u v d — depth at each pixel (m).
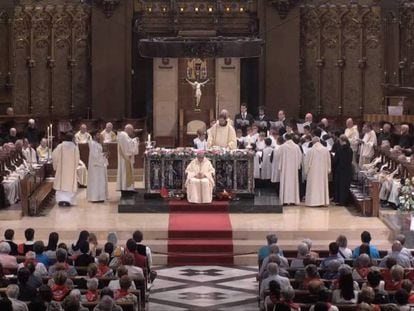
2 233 28.19
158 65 43.38
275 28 43.84
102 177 33.22
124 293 18.86
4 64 44.19
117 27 43.84
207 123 43.31
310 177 32.38
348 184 32.62
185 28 44.16
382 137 37.81
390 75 44.41
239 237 28.45
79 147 37.47
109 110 44.06
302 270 20.42
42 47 44.50
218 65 43.41
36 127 41.91
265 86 44.25
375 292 18.58
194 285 25.39
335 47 44.84
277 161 32.75
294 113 44.19
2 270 20.31
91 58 44.41
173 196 31.98
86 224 29.14
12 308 16.86
